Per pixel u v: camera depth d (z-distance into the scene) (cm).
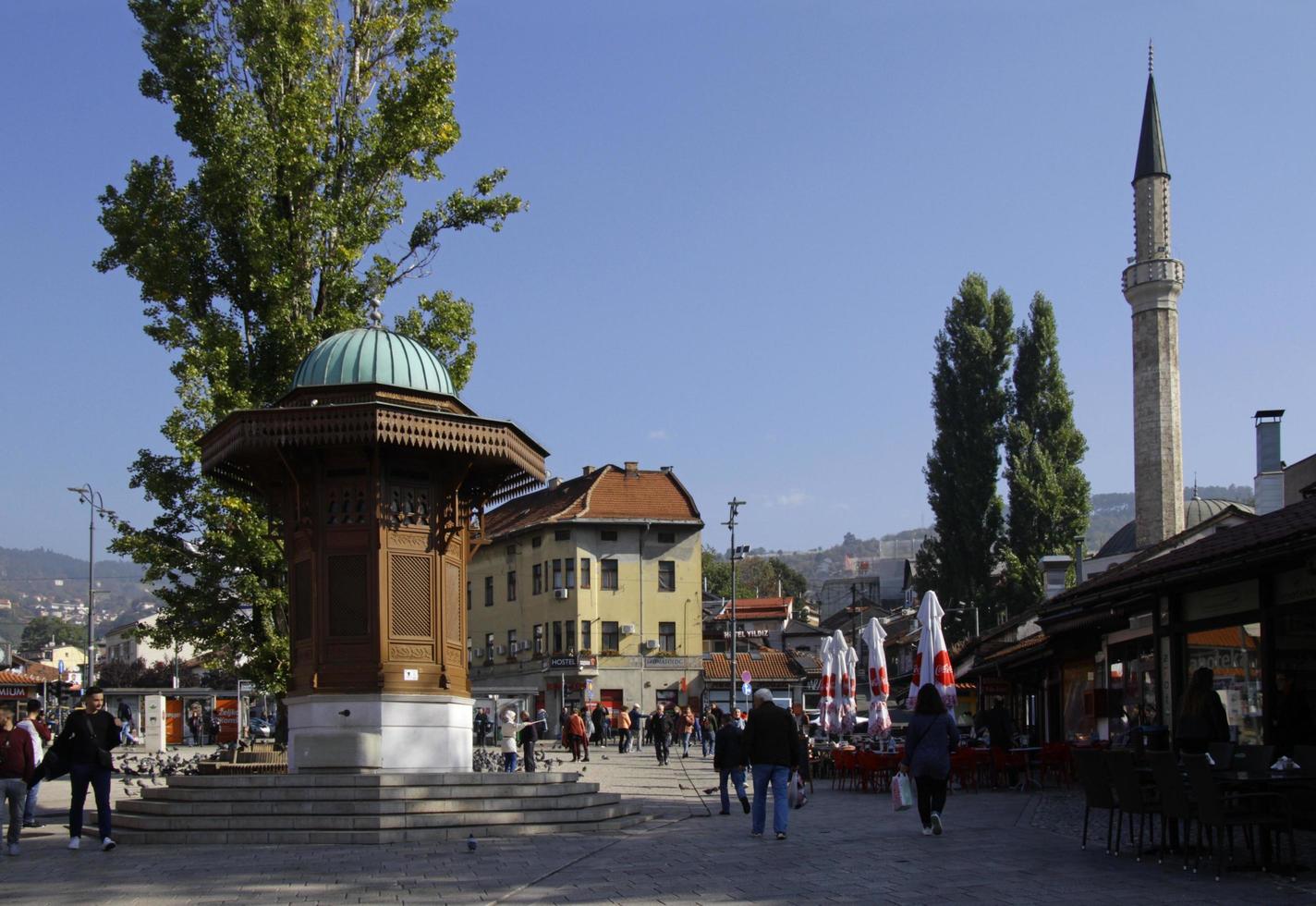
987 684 4462
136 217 2727
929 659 2848
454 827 1745
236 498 2592
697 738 6322
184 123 2717
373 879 1324
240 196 2666
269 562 2639
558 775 1986
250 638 2755
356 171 2781
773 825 1888
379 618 1969
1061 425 7238
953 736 1688
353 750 1908
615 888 1237
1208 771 1234
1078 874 1277
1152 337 7625
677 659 7281
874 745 3136
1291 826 1246
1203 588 1933
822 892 1185
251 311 2770
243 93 2709
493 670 7869
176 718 6009
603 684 7169
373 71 2883
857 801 2523
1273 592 1727
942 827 1702
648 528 7344
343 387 2042
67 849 1664
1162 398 7550
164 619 2762
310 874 1375
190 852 1599
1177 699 2028
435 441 1950
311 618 2014
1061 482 7106
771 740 1703
